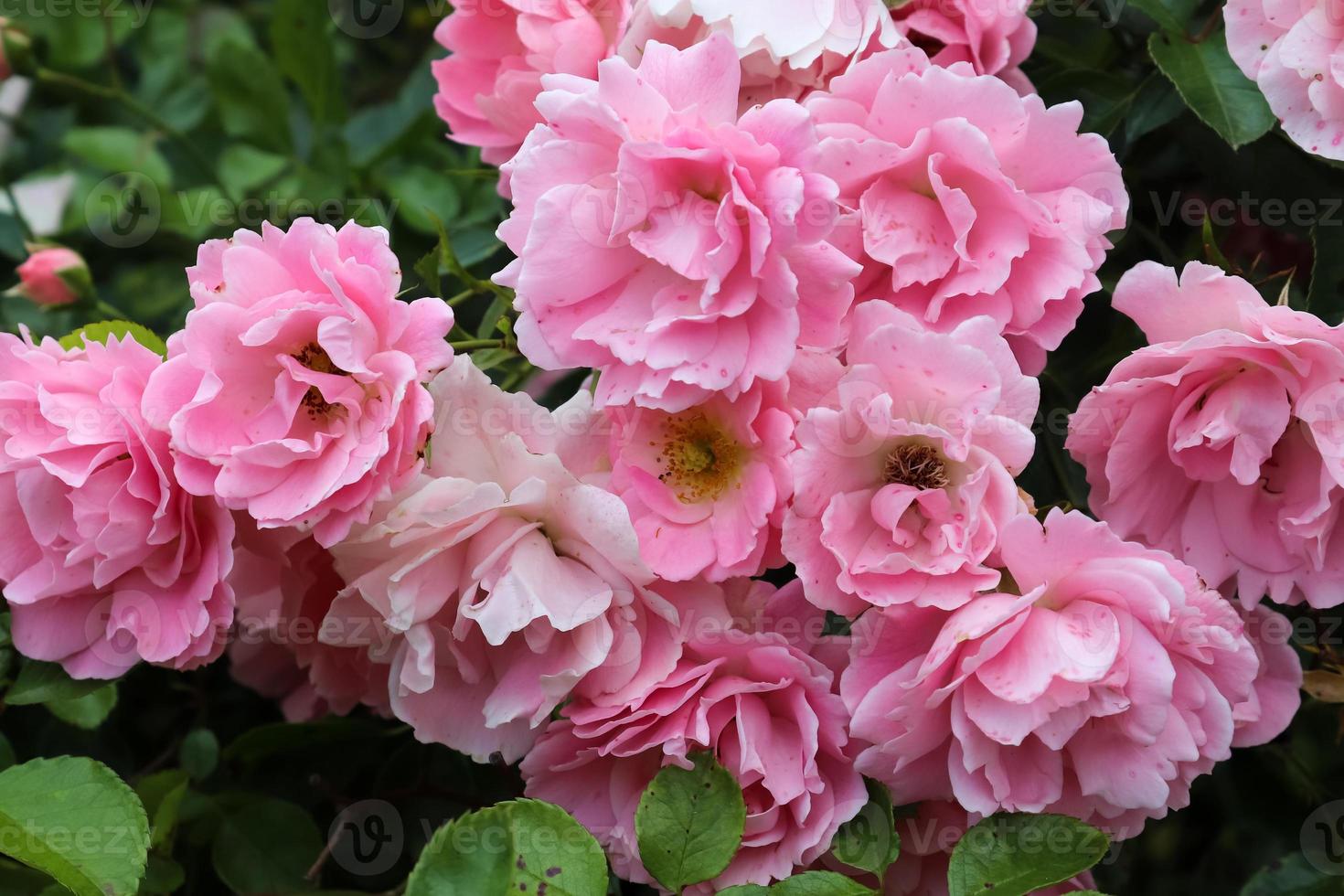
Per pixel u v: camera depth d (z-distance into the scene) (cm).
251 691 89
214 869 84
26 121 99
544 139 77
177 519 78
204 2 103
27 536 79
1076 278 78
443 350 77
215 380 76
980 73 81
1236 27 80
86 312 90
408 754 85
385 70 102
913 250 78
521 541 77
